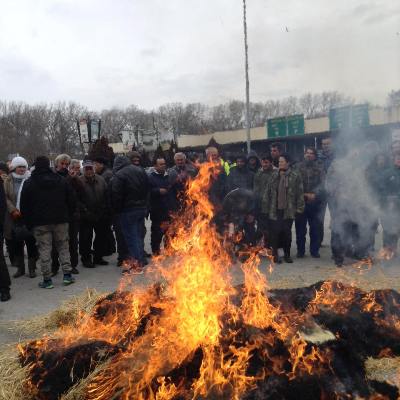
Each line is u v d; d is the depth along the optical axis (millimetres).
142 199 7168
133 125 89188
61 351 3326
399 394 3105
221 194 7840
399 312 3959
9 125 75250
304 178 7910
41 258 6531
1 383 3314
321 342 3357
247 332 3307
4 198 6184
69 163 7906
